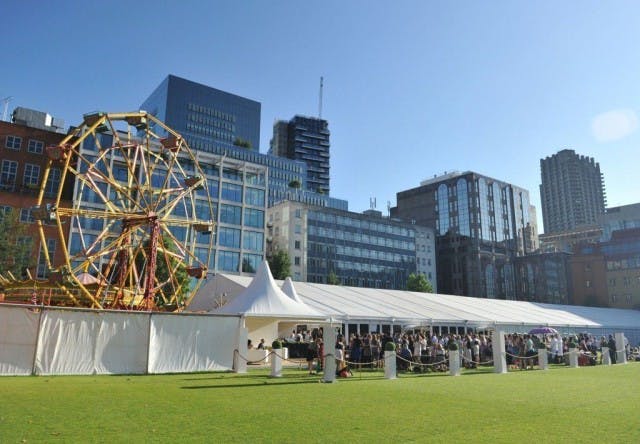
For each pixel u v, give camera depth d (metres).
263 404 13.88
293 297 35.78
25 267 49.62
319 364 25.23
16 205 67.69
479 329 46.66
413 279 117.88
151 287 36.81
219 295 38.84
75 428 10.12
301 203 118.06
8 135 70.56
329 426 10.78
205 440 9.29
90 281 35.62
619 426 11.09
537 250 164.38
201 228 41.47
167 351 23.84
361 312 38.88
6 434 9.43
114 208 38.59
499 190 157.75
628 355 41.56
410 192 165.50
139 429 10.16
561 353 36.09
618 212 166.38
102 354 22.16
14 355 20.31
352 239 125.00
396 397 15.77
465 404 14.34
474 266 144.12
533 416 12.34
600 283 122.94
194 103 190.12
